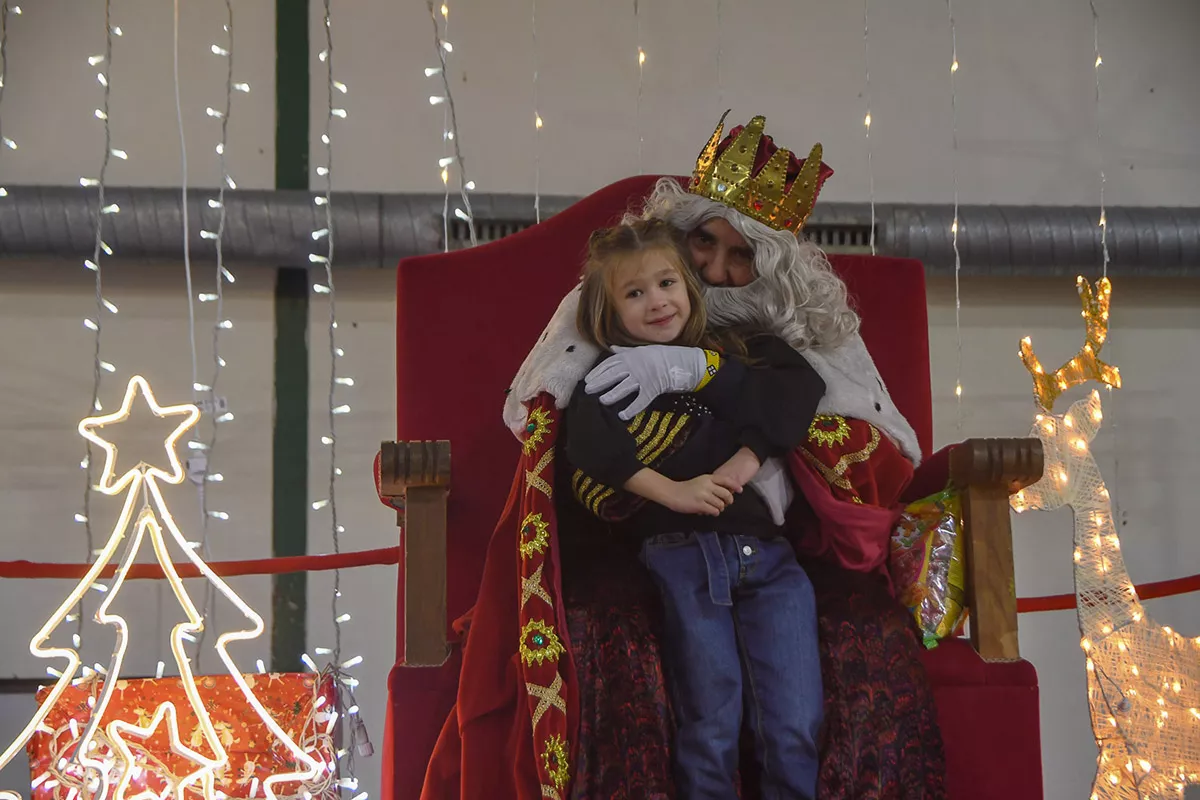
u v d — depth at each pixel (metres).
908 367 2.57
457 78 4.04
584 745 1.80
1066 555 3.96
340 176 3.95
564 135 4.03
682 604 1.91
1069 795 3.82
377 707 3.75
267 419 3.86
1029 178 4.12
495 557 2.04
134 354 3.83
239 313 3.89
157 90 3.94
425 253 3.75
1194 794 3.62
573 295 2.20
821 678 1.89
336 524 3.52
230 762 2.41
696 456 2.00
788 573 1.97
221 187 3.69
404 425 2.50
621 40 4.09
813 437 2.12
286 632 3.78
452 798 1.90
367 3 4.04
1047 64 4.18
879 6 4.17
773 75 4.11
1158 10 4.22
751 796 1.87
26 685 3.60
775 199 2.27
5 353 3.79
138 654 3.68
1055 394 2.48
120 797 2.13
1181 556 4.01
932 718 1.90
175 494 3.79
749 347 2.13
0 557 3.69
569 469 2.12
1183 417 4.09
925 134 4.12
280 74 3.99
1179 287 4.15
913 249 3.86
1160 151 4.17
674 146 4.05
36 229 3.58
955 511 2.11
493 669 1.94
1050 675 3.89
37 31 3.91
